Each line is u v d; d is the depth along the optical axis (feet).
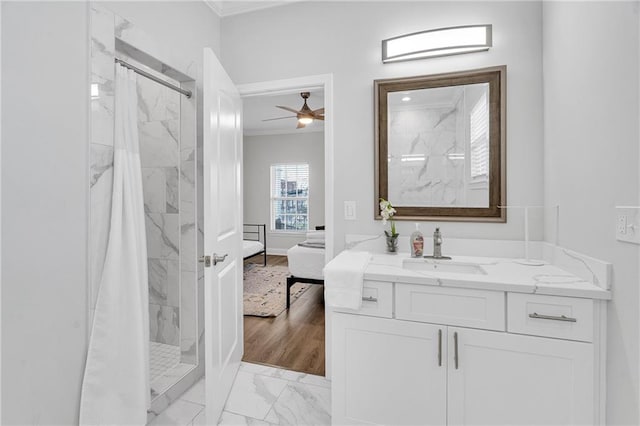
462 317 4.63
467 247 6.42
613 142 3.86
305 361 7.95
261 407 6.22
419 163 6.68
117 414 4.95
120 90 5.41
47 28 4.07
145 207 8.07
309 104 16.76
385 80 6.75
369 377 5.08
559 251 5.33
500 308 4.46
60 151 4.23
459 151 6.46
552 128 5.60
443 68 6.51
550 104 5.67
